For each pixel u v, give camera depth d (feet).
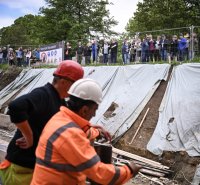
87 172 8.68
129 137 45.44
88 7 173.99
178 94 45.47
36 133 11.68
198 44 59.31
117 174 8.82
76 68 11.92
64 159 8.86
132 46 66.95
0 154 20.71
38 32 174.40
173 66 50.67
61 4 169.27
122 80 56.44
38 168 9.16
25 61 97.30
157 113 46.19
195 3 123.65
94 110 9.45
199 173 34.60
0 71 96.22
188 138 39.40
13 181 12.09
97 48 76.13
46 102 11.68
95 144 10.62
